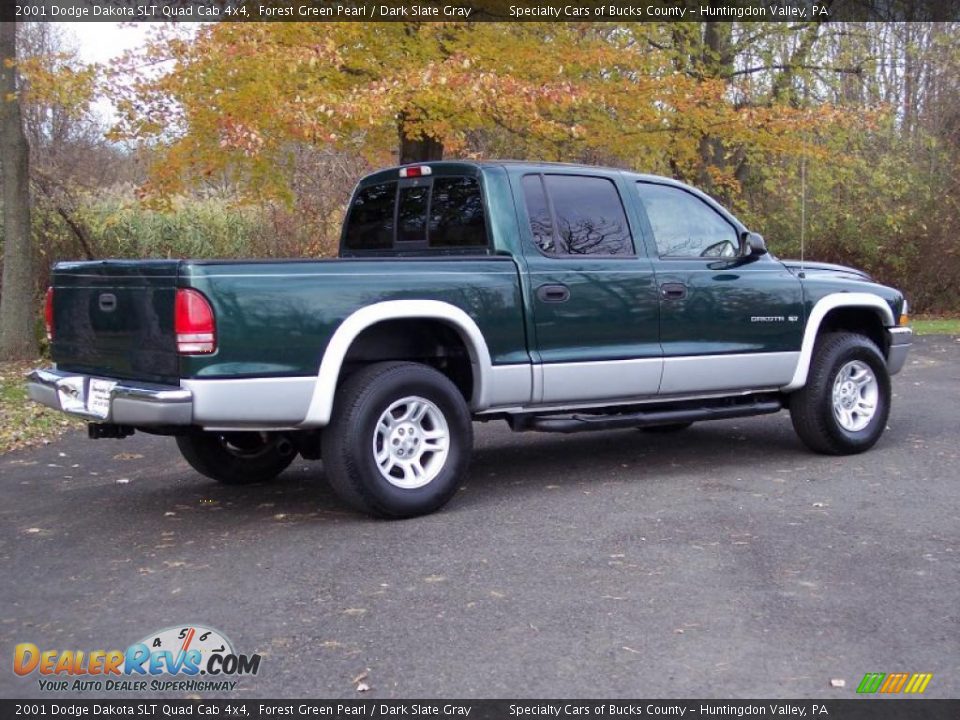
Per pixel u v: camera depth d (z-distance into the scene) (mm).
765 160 18766
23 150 13453
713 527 5504
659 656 3777
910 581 4582
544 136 12031
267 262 5266
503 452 7914
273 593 4543
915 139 21406
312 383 5344
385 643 3941
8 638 4090
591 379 6352
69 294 5824
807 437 7426
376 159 12273
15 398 10383
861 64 18297
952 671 3648
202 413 5074
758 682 3562
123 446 8430
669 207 6957
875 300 7734
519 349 6094
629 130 13133
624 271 6500
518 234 6191
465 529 5527
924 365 13086
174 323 5070
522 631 4031
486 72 10867
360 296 5504
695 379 6812
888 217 20062
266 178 11953
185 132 10875
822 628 4031
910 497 6137
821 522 5586
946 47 20781
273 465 6914
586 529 5488
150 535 5594
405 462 5770
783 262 7434
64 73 10305
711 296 6863
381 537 5402
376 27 10828
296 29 10109
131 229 16391
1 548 5375
